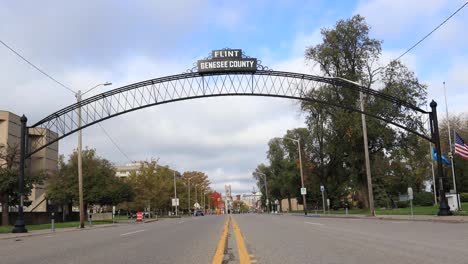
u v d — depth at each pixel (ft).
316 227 80.28
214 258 37.40
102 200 180.86
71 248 50.03
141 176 264.72
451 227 68.39
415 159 158.81
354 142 156.04
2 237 81.20
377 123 148.56
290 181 288.92
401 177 235.81
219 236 63.87
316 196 308.40
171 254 41.42
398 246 42.65
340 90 154.81
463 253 36.17
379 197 244.01
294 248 43.70
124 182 209.87
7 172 132.87
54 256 41.86
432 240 47.65
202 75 128.77
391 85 152.76
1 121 228.43
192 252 42.83
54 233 93.04
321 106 160.86
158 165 309.22
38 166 258.78
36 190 252.83
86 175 175.22
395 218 105.09
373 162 168.76
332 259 34.88
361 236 56.08
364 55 159.22
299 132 253.44
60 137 119.85
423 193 245.65
